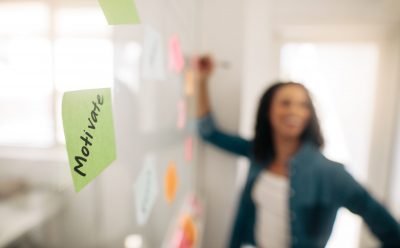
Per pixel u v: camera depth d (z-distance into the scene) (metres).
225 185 1.17
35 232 0.23
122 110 0.37
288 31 1.43
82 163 0.27
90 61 0.28
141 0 0.42
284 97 0.93
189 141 0.91
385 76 1.41
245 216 1.06
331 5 1.30
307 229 0.90
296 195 0.89
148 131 0.49
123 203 0.39
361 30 1.36
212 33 1.08
